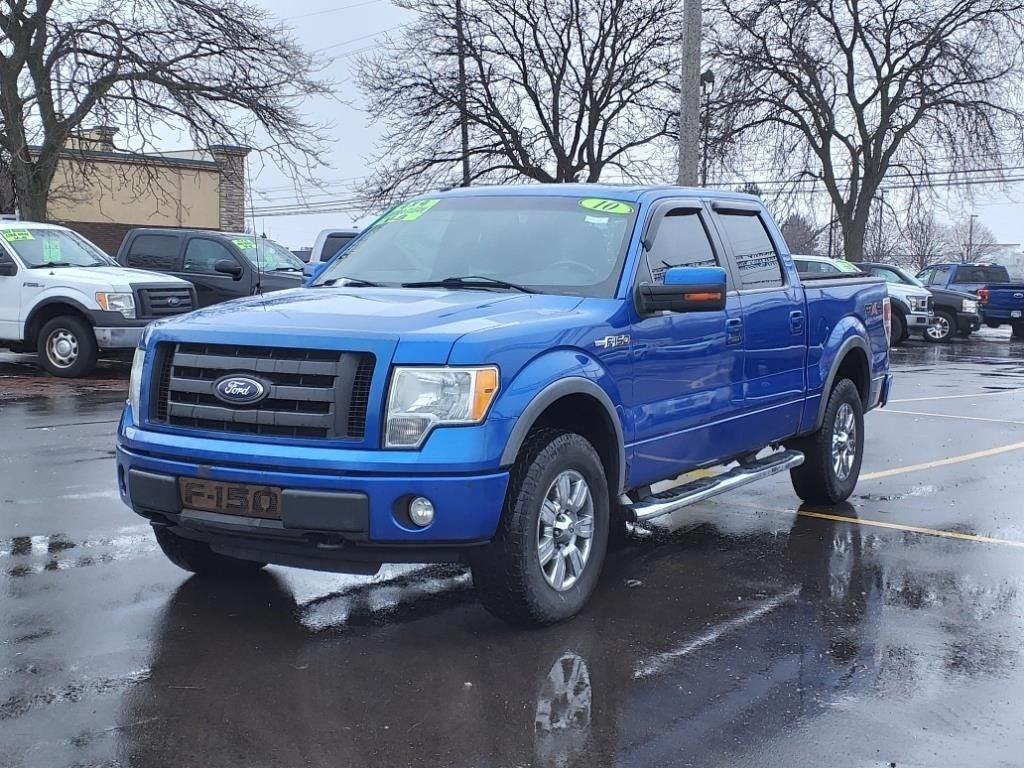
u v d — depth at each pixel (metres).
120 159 32.41
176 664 4.35
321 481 4.28
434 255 5.84
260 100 25.91
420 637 4.71
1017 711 4.00
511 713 3.91
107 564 5.75
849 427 7.68
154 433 4.71
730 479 6.18
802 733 3.77
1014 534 6.83
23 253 14.85
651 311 5.30
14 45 24.59
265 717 3.85
